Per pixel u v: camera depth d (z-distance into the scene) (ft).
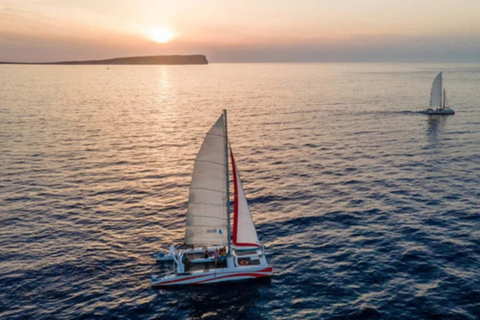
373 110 423.23
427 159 232.32
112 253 132.87
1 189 187.42
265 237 143.74
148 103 512.63
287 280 117.80
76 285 115.14
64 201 175.11
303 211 164.04
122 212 165.07
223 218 120.57
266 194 183.32
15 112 400.26
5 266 123.65
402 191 182.39
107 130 324.39
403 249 131.64
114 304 107.34
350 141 281.33
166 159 243.19
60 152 252.83
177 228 151.53
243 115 403.54
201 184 116.88
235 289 114.21
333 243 137.80
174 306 107.04
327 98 547.90
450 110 386.11
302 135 303.48
